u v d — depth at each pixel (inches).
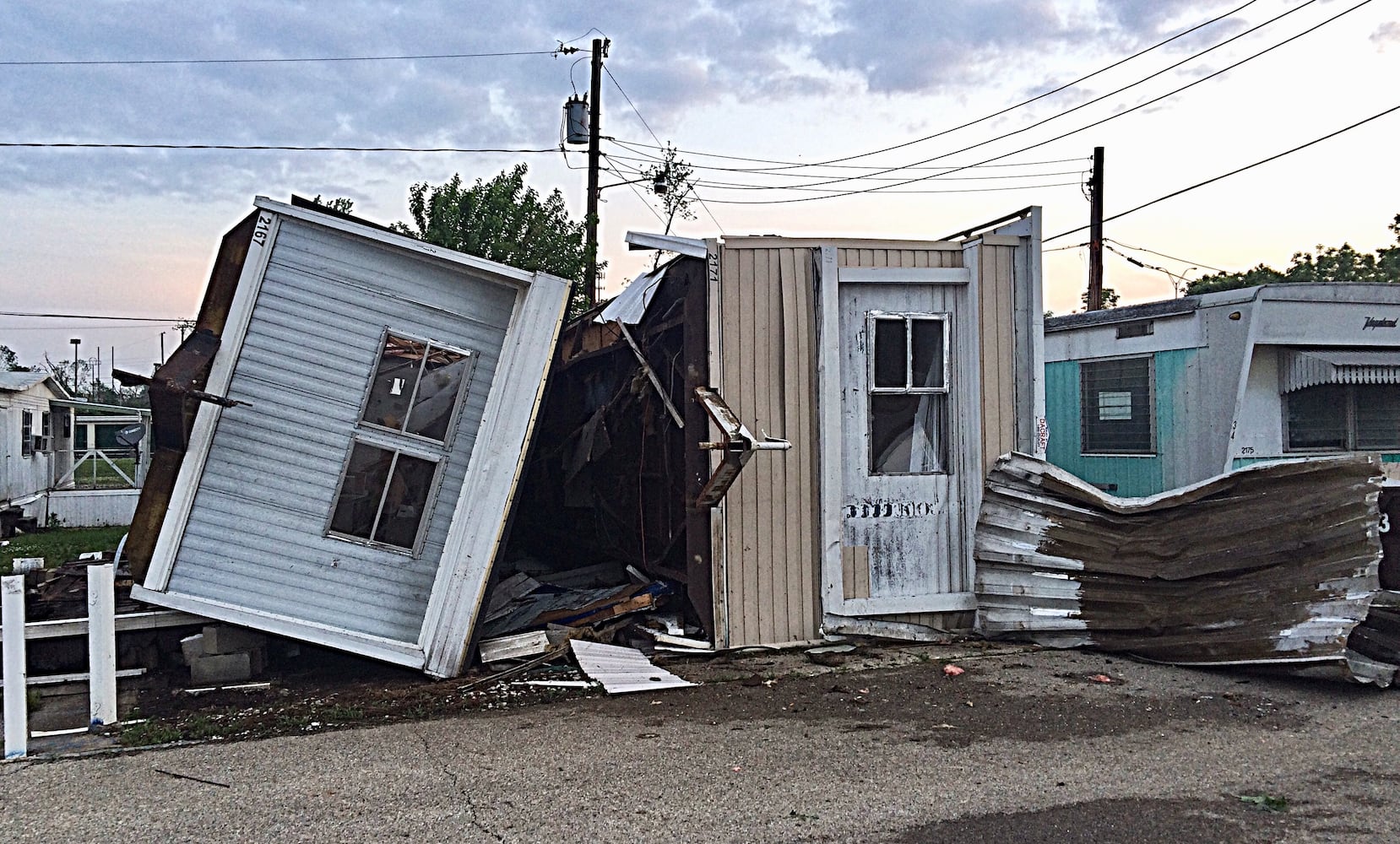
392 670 279.9
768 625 294.8
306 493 267.6
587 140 756.6
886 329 309.1
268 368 266.5
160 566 256.4
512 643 283.0
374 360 271.7
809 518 299.3
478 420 275.7
